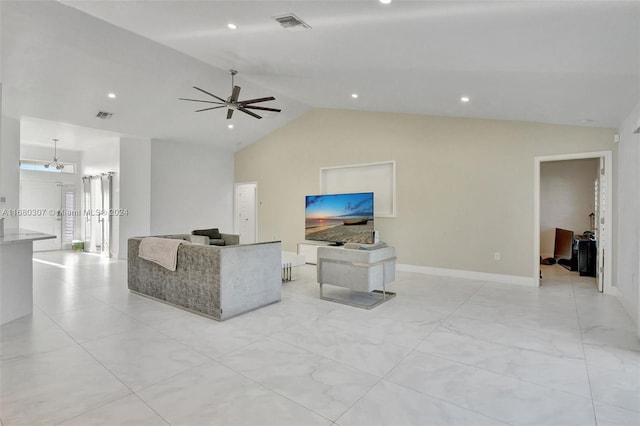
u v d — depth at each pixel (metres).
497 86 3.71
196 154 8.16
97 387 2.16
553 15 2.11
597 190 5.47
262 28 3.23
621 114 3.85
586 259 5.72
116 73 4.96
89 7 3.26
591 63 2.70
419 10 2.38
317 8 2.63
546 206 7.23
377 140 6.49
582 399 2.05
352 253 4.02
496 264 5.32
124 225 7.44
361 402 2.01
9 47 4.07
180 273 3.83
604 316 3.62
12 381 2.23
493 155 5.34
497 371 2.40
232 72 5.07
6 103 5.34
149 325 3.31
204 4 2.88
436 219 5.85
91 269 6.32
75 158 9.29
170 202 7.64
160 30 3.67
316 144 7.34
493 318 3.55
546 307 3.95
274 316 3.60
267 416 1.88
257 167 8.48
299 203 7.65
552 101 3.81
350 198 6.53
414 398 2.06
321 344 2.87
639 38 2.22
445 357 2.62
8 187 5.70
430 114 5.81
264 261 3.92
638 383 2.24
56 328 3.21
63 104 5.57
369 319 3.51
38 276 5.67
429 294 4.54
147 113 6.30
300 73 4.71
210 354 2.66
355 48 3.39
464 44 2.83
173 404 1.98
